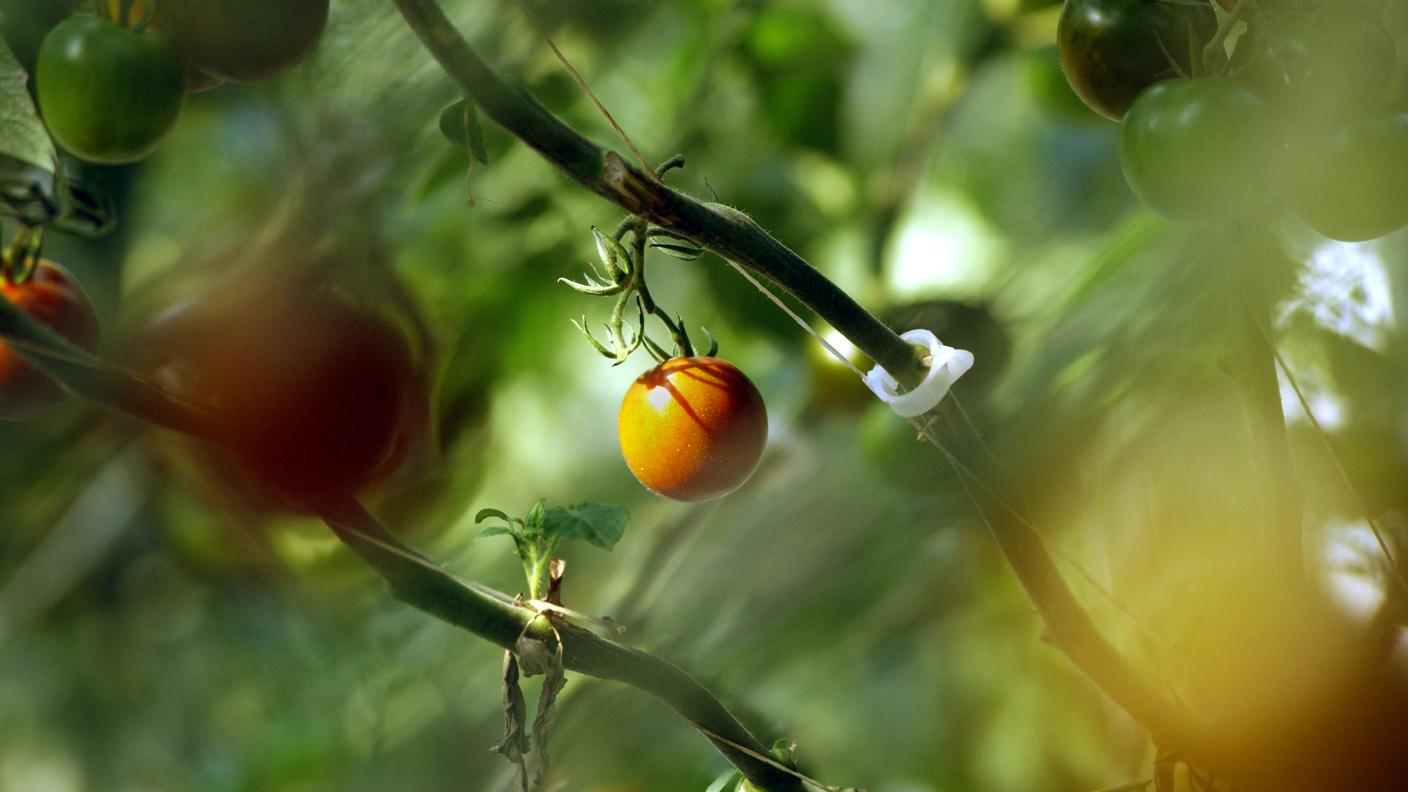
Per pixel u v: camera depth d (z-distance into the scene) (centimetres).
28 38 110
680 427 115
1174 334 137
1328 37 109
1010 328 147
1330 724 115
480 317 166
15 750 185
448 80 142
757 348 165
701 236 107
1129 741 143
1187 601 125
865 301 163
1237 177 108
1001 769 155
